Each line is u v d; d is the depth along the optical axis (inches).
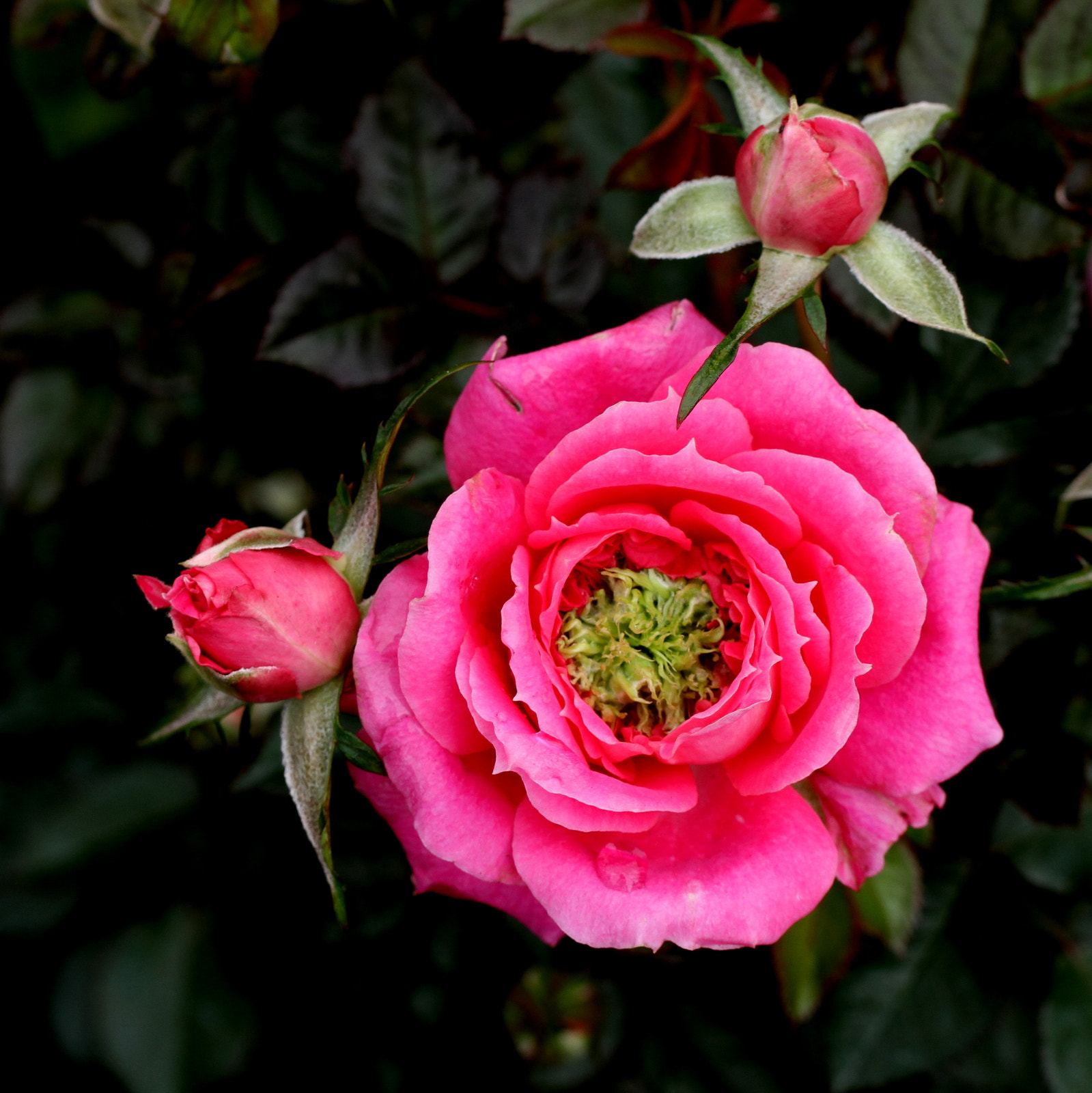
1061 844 14.4
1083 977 14.3
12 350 14.4
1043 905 14.4
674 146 13.8
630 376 12.6
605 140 14.6
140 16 13.5
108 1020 14.6
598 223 14.5
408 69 13.8
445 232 14.0
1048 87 13.7
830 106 13.7
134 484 14.6
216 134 14.2
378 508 12.5
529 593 12.5
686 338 12.6
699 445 12.4
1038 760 13.6
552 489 12.4
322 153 14.2
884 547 12.2
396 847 14.5
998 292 13.7
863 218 12.5
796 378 12.4
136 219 14.4
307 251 14.1
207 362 14.4
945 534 12.5
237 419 14.5
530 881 12.3
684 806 12.4
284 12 13.8
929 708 12.5
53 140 14.4
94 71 13.9
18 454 14.4
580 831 12.4
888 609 12.3
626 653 12.9
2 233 14.6
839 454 12.4
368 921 14.6
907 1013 14.4
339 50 14.0
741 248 13.7
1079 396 13.7
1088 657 13.5
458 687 12.3
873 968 14.4
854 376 13.9
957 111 13.5
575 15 13.7
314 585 12.4
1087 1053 14.3
